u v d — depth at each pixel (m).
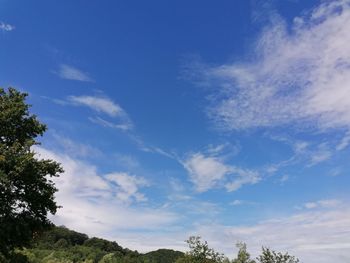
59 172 34.03
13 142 33.06
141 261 177.38
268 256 46.06
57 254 160.12
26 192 31.41
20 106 34.00
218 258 49.66
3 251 31.03
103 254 191.38
